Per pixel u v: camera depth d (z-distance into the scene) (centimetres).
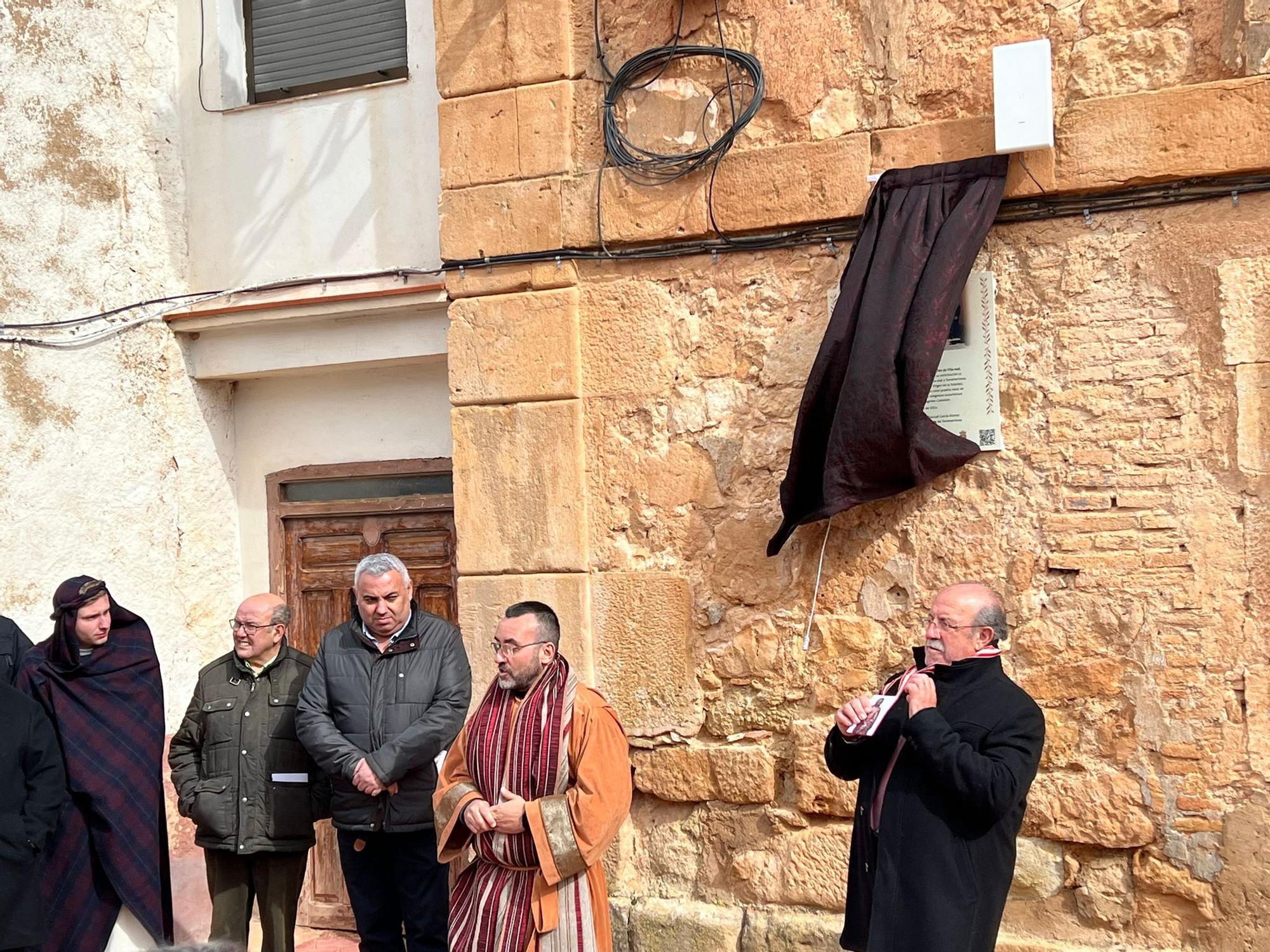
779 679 458
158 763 466
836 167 449
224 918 462
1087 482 416
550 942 365
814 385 432
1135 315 412
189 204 611
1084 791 411
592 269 487
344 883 584
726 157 466
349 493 605
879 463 422
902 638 439
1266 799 391
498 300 497
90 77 577
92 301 571
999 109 411
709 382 471
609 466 483
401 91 564
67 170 565
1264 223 398
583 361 487
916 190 432
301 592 614
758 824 461
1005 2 431
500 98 497
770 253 463
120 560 576
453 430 504
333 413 604
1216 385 402
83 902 442
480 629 496
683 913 464
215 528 616
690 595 470
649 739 475
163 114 607
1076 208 418
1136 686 407
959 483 432
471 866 389
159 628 589
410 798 436
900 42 445
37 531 544
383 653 445
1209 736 399
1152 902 406
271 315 575
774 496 459
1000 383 428
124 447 580
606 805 367
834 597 450
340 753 430
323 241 581
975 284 429
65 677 454
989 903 325
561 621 485
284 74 608
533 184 491
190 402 608
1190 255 405
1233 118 397
